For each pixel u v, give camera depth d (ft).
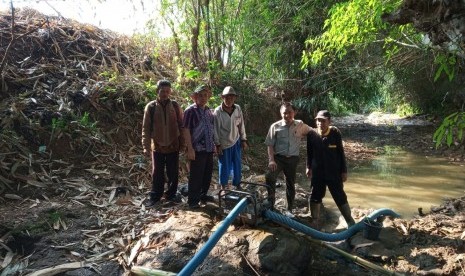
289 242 12.96
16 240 13.66
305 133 16.16
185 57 31.89
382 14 14.52
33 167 18.12
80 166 19.30
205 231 13.65
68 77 23.16
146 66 28.37
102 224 15.06
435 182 23.62
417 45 17.43
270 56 35.70
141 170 20.29
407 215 17.95
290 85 37.27
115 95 23.40
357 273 12.84
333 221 17.38
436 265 12.90
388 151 33.63
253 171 24.59
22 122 19.31
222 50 32.19
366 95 42.47
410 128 45.78
